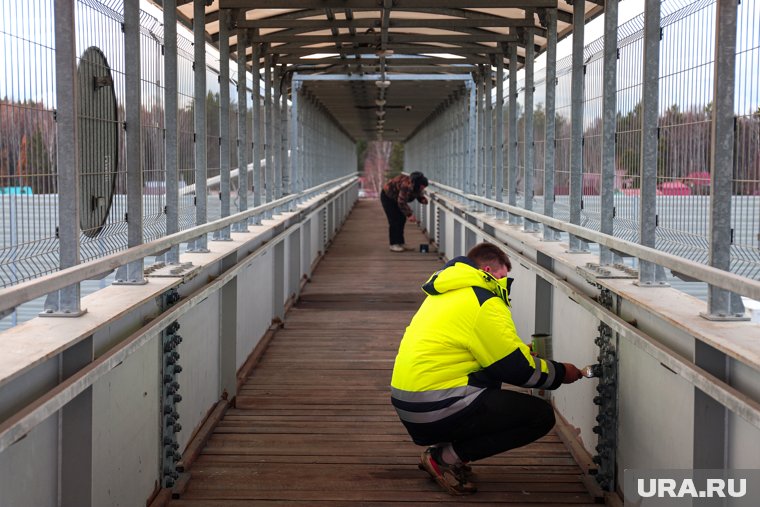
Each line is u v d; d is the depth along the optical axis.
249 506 3.66
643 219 3.57
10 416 2.23
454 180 13.20
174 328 3.79
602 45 4.59
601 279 3.66
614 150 4.27
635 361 3.45
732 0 2.73
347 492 3.82
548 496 3.79
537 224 6.28
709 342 2.44
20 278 2.54
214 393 5.07
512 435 3.69
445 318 3.60
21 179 2.52
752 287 2.03
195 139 5.12
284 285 8.33
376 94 13.75
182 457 4.11
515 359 3.54
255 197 7.45
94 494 2.80
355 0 5.81
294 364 6.41
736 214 2.76
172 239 3.39
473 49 8.02
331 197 15.34
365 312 8.68
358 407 5.22
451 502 3.71
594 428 3.76
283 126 10.12
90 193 3.17
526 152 6.42
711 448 2.72
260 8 5.87
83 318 2.71
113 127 3.46
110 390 2.99
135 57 3.59
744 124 2.69
